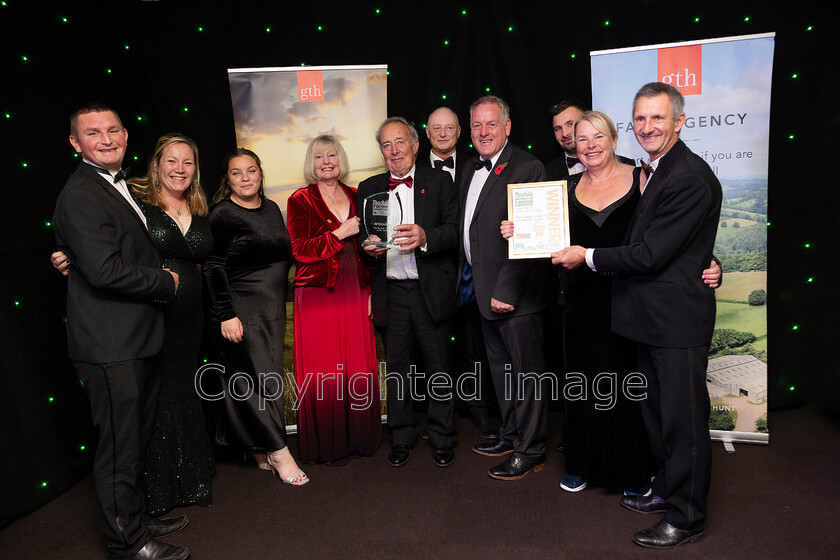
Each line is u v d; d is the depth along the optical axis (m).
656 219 2.20
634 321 2.33
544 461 3.02
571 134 3.12
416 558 2.30
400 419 3.16
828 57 3.33
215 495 2.86
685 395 2.25
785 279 3.52
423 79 3.69
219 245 2.86
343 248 3.04
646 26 3.48
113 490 2.26
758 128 2.98
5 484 2.58
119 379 2.23
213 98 3.69
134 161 3.62
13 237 2.64
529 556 2.29
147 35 3.63
